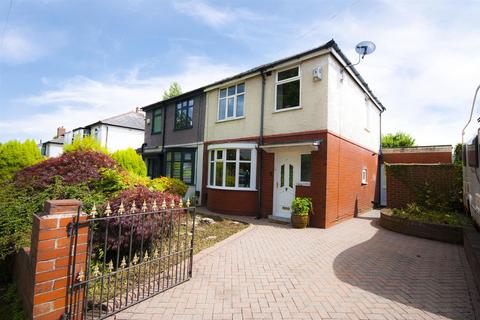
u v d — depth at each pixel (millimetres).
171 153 14836
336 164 8883
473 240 4594
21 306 3045
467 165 5781
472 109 4777
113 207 4078
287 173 9281
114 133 24531
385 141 22828
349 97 10281
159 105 16328
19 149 9750
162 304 3150
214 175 11047
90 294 3273
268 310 3072
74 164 5305
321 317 2941
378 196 14430
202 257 4973
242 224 8359
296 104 9227
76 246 2604
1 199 4086
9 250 3793
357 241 6500
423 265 4758
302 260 4945
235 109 11352
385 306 3211
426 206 8750
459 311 3102
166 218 4352
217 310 3041
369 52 8875
